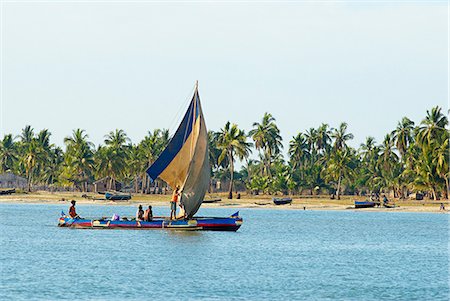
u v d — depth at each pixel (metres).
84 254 106.81
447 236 157.50
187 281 84.38
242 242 129.00
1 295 74.44
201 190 134.88
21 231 144.50
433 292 82.00
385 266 103.00
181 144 133.12
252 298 75.81
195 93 133.00
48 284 80.88
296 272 94.25
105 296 74.81
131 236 132.25
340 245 132.88
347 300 76.56
